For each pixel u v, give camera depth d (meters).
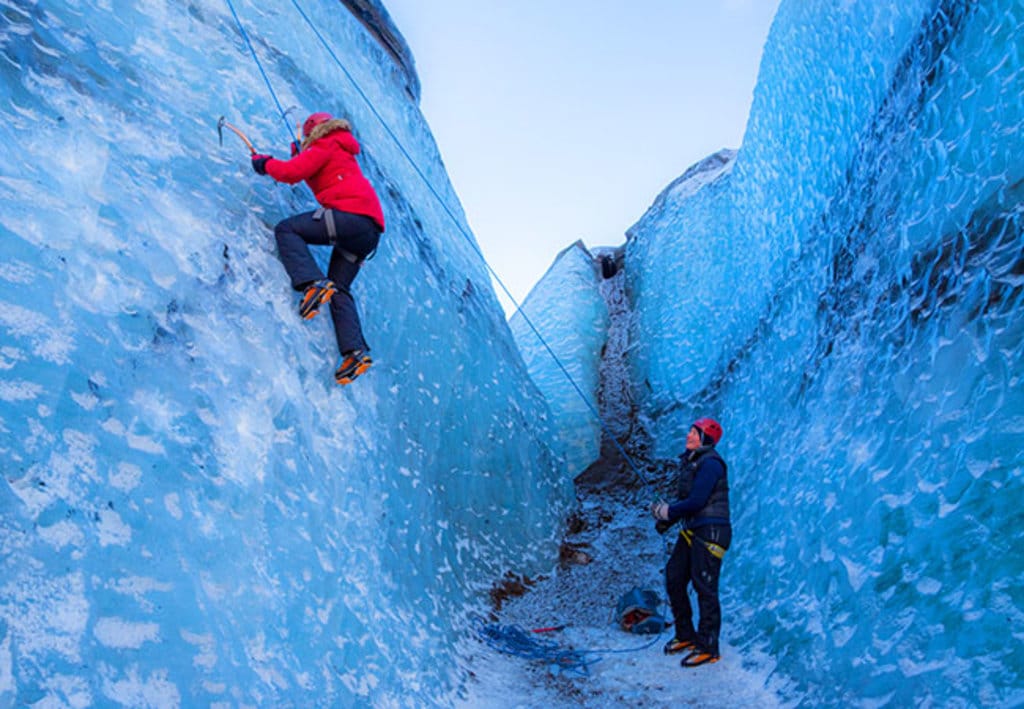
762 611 4.23
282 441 2.78
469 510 5.53
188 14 4.04
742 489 5.83
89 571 1.76
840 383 4.58
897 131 4.97
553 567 6.36
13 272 1.98
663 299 11.50
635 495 8.55
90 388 2.03
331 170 3.31
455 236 8.33
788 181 7.61
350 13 8.34
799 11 7.56
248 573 2.30
